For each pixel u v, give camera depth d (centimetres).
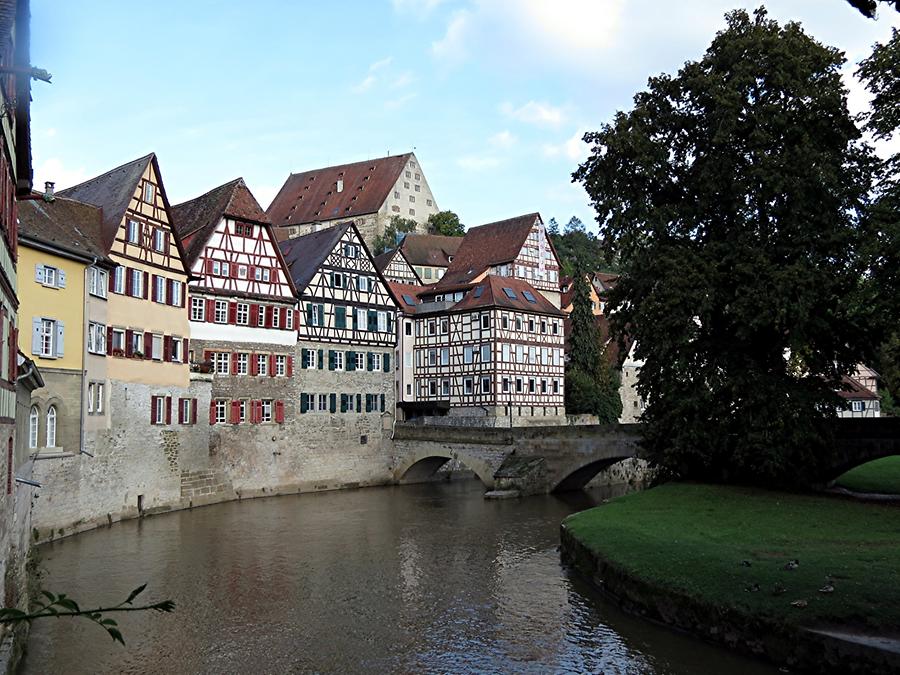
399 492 4572
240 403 4212
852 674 1251
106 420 3108
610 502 2791
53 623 1834
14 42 1154
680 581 1686
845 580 1546
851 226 2583
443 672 1513
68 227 2948
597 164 3048
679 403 2739
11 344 1441
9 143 1365
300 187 10106
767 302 2480
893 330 2184
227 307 4188
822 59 2703
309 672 1530
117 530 3045
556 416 5750
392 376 5162
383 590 2153
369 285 5081
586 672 1470
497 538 2948
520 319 5522
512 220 6806
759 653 1427
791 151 2617
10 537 1445
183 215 4556
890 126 2081
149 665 1573
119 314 3222
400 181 9556
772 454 2555
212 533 3055
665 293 2669
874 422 2797
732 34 2809
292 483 4466
